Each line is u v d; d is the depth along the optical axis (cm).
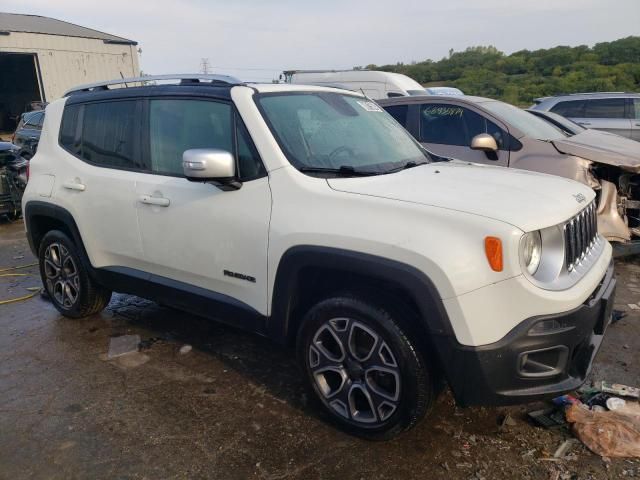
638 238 568
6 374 376
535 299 242
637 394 321
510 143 601
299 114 340
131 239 383
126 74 2800
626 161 545
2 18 2733
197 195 337
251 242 309
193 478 268
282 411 323
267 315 312
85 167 417
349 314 281
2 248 748
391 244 256
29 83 2883
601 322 287
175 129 359
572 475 262
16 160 909
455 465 272
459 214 252
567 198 290
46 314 487
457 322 245
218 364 383
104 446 294
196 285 353
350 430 295
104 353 404
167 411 326
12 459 285
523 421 305
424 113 671
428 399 266
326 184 293
